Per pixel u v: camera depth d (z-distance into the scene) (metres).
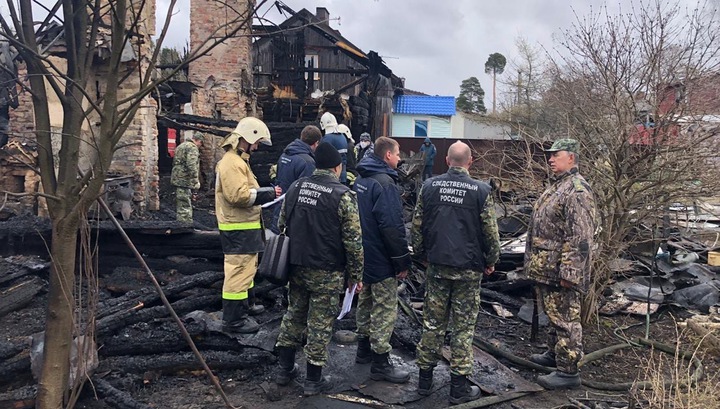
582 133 5.95
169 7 2.94
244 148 4.86
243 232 4.90
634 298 6.80
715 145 5.38
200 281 5.69
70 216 2.94
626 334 5.93
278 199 4.91
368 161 4.52
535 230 4.60
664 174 5.52
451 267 4.05
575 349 4.47
